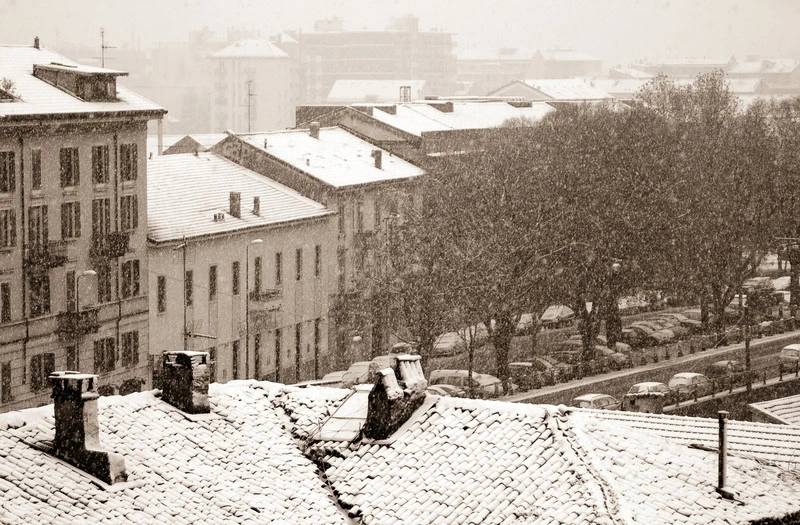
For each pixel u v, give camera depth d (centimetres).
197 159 14112
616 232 14188
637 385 11569
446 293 12394
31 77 11562
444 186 14262
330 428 4775
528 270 12762
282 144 15175
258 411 4834
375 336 14488
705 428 5388
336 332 14288
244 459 4516
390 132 16825
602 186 14450
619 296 15012
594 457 4378
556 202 13762
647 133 15675
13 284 10719
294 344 13638
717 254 15512
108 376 11475
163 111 12081
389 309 14112
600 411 5591
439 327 12469
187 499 4200
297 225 13562
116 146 11688
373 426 4681
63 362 11094
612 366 13512
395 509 4353
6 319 10638
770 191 16362
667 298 17762
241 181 13950
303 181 14288
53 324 10981
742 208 15925
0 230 10575
